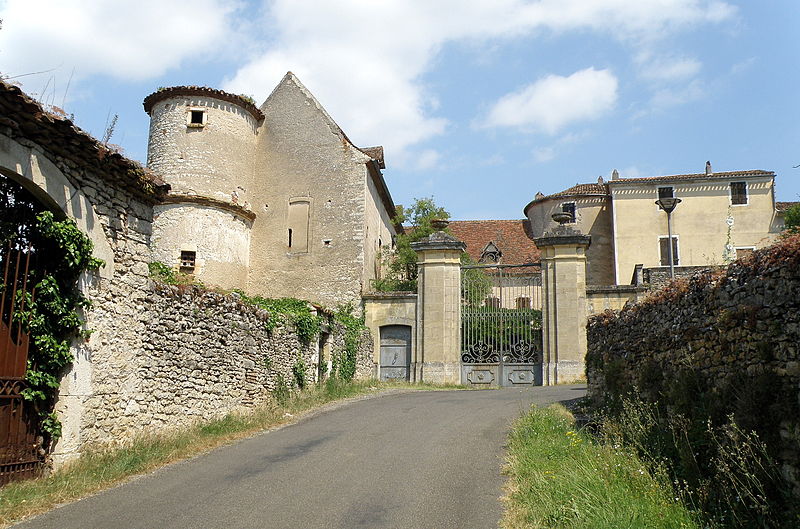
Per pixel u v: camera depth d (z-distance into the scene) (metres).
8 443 7.75
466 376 23.42
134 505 7.24
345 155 27.16
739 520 5.82
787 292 5.91
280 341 15.02
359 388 19.50
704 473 6.88
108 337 9.09
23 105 7.43
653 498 6.52
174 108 25.95
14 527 6.48
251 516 6.87
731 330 6.95
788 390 5.78
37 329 8.08
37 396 8.07
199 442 10.42
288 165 27.75
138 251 9.86
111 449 9.04
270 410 13.49
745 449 6.09
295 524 6.61
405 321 24.58
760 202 33.47
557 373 22.44
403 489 7.91
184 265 24.55
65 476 7.99
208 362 11.72
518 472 8.44
